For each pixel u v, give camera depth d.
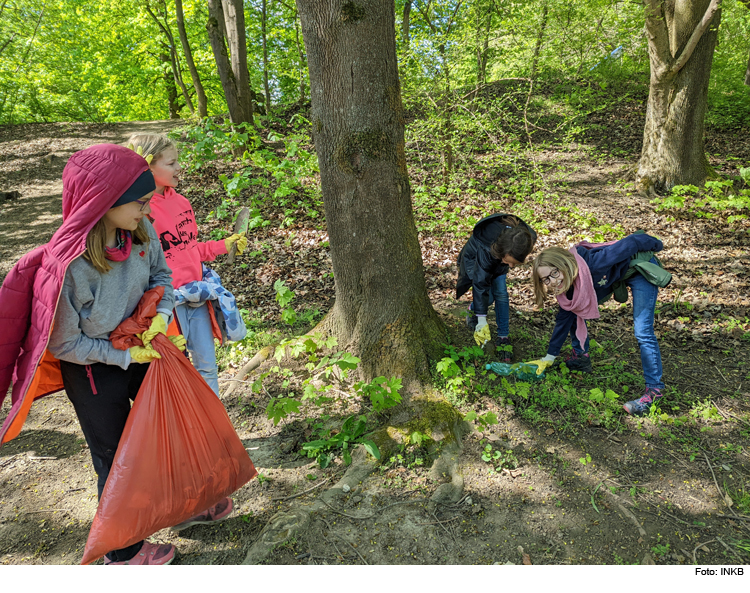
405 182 3.42
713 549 2.28
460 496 2.60
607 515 2.47
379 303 3.46
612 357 3.91
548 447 2.94
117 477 1.95
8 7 17.09
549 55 9.76
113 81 17.81
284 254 6.48
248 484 2.75
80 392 1.96
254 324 4.55
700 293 4.95
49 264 1.76
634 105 13.41
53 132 14.45
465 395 3.32
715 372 3.67
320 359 3.75
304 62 13.84
